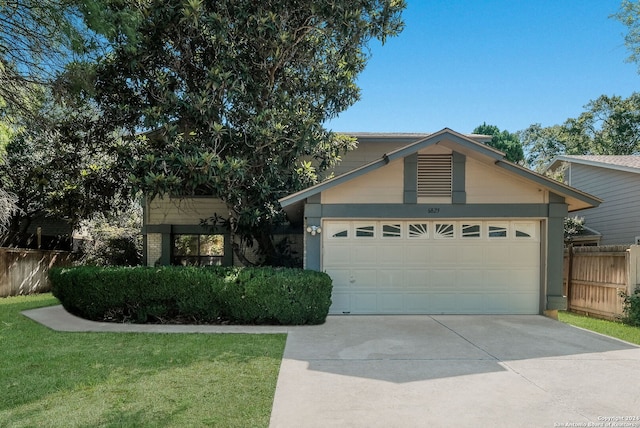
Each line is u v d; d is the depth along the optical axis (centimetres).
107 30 787
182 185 952
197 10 897
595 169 1595
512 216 939
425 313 958
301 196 927
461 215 942
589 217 1628
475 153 910
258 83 1045
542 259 954
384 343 678
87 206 1165
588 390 468
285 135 1027
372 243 965
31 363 557
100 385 472
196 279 839
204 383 480
